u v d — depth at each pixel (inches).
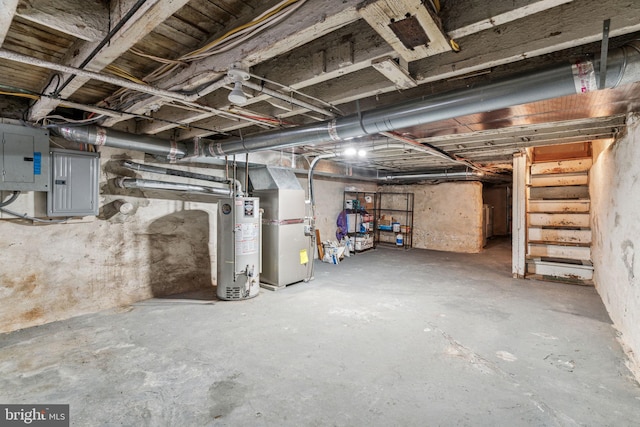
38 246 113.7
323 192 261.1
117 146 117.2
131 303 137.9
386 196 326.6
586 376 82.0
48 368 84.9
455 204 286.8
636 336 92.3
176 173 146.4
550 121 103.0
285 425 64.4
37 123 106.7
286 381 79.7
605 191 140.3
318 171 213.9
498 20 50.0
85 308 125.1
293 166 183.6
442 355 93.1
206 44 66.6
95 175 122.6
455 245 286.2
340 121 94.3
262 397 73.2
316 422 65.2
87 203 120.5
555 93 63.4
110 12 54.9
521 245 184.2
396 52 59.8
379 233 328.2
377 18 47.2
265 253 167.5
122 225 135.9
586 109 91.5
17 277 109.4
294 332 108.7
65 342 100.2
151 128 122.3
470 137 134.0
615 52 56.4
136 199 140.2
